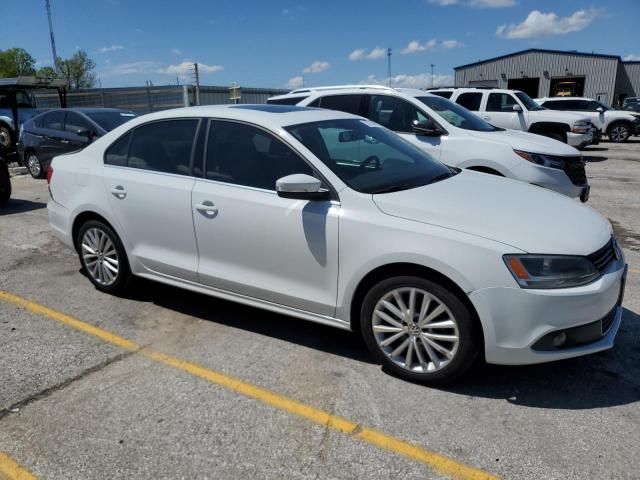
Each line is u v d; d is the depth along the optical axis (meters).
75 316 4.53
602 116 21.30
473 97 15.07
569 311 3.02
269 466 2.71
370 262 3.33
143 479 2.64
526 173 6.84
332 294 3.56
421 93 8.05
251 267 3.89
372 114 7.92
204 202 4.00
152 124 4.50
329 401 3.26
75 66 60.03
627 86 48.66
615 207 8.73
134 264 4.61
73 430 3.02
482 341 3.19
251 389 3.40
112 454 2.82
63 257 6.15
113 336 4.16
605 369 3.56
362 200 3.45
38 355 3.87
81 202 4.82
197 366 3.69
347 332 4.17
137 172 4.49
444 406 3.18
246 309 4.64
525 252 3.03
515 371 3.55
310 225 3.53
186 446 2.87
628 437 2.88
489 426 2.99
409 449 2.82
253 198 3.79
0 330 4.28
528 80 49.81
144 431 3.00
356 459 2.75
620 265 3.37
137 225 4.48
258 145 3.90
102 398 3.32
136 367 3.69
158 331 4.23
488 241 3.07
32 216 8.40
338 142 3.98
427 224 3.23
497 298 3.02
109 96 32.78
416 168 4.14
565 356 3.10
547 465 2.68
